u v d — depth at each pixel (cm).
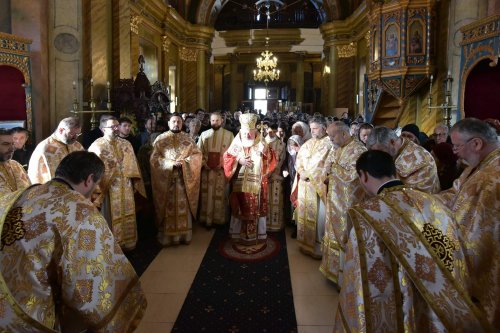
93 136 618
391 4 867
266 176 494
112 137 450
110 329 191
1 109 710
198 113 852
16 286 172
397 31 862
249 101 2778
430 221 165
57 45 780
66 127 379
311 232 446
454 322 150
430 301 151
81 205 189
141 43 1362
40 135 740
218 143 570
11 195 193
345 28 1755
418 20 832
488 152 232
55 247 179
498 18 554
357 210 171
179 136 495
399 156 292
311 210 445
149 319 311
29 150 683
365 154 188
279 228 556
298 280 389
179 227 488
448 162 376
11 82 715
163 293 358
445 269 156
